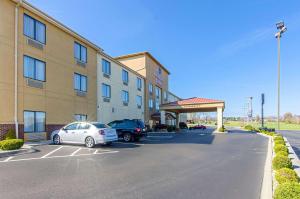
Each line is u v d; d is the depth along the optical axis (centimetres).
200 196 634
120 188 689
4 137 1562
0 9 1595
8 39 1641
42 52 1947
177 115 4691
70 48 2300
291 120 10406
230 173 897
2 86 1577
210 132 3938
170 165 1031
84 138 1597
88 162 1065
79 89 2425
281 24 2520
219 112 3869
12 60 1662
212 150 1556
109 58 3020
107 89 2984
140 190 675
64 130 1678
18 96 1695
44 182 736
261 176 852
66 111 2205
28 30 1820
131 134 2070
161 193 652
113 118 3098
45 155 1234
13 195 618
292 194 437
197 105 3944
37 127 1864
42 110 1916
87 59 2572
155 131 4031
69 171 886
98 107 2748
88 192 649
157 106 4875
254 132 4084
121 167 973
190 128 5675
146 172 893
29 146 1494
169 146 1741
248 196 638
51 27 2062
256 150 1582
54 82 2067
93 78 2673
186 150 1532
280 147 1231
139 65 4256
